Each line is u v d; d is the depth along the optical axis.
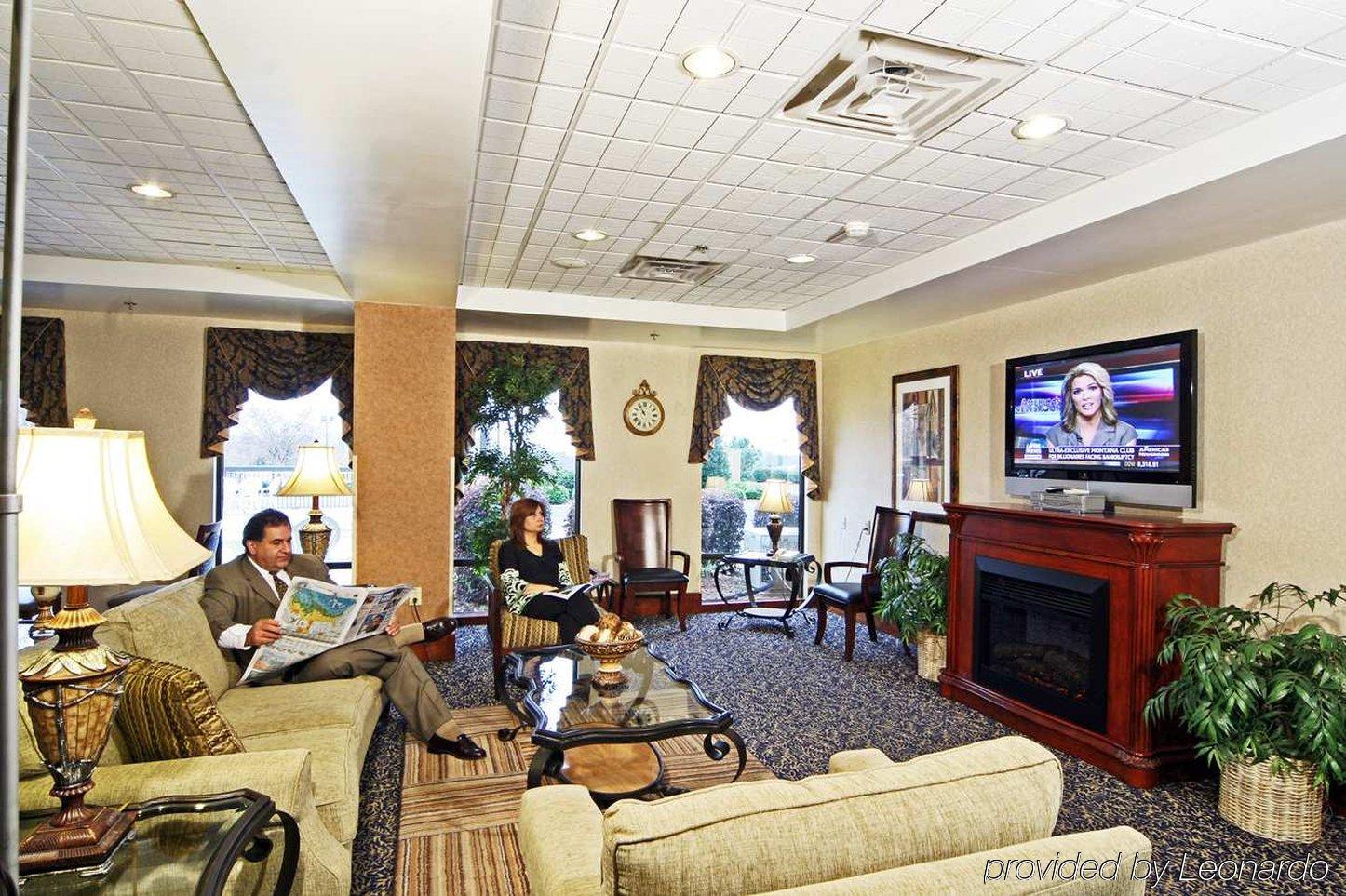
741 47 2.27
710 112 2.70
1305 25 2.10
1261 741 2.77
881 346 6.36
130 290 4.88
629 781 3.05
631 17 2.11
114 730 2.05
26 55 0.91
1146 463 3.69
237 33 1.85
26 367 5.32
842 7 2.06
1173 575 3.27
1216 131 2.76
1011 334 4.95
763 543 7.18
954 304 4.97
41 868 1.47
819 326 5.84
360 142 2.48
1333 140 2.43
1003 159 3.05
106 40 2.24
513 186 3.43
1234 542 3.49
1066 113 2.65
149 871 1.52
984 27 2.15
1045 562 3.76
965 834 1.21
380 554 5.12
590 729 2.61
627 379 6.78
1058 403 4.23
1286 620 3.25
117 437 1.48
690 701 2.96
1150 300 3.98
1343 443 3.09
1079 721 3.51
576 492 6.64
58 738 1.51
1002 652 4.14
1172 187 2.96
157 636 2.56
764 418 7.22
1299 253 3.28
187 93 2.58
